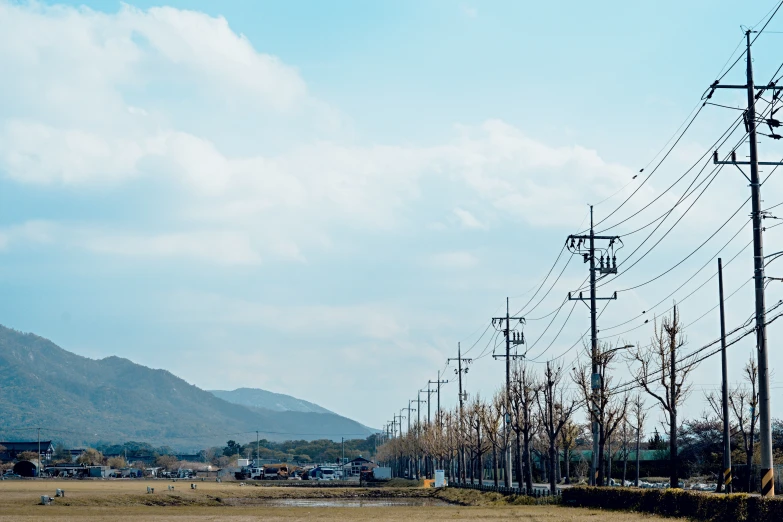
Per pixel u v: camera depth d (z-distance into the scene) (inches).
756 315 1654.8
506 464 4175.7
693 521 1902.1
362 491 5393.7
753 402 3208.7
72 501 3639.3
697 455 5344.5
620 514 2257.6
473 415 5502.0
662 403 2586.1
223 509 3248.0
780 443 4153.5
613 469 5910.4
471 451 5585.6
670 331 2613.2
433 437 7106.3
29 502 3503.9
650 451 6161.4
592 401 2992.1
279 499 4712.1
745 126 1681.8
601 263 2915.8
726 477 2400.3
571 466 6491.1
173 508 3390.7
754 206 1667.1
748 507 1672.0
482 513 2586.1
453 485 5521.7
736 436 4532.5
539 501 3216.0
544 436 5831.7
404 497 4906.5
